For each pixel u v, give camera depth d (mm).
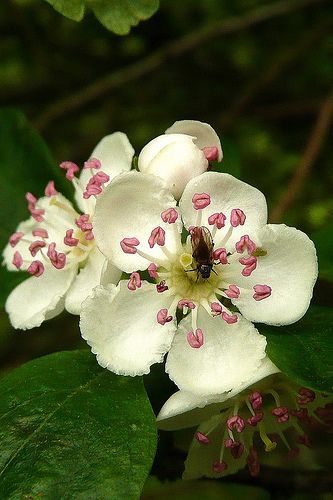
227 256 103
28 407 101
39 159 129
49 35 186
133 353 101
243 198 102
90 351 106
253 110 177
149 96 192
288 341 102
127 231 103
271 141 193
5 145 129
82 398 101
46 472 96
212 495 155
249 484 119
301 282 101
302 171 138
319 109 163
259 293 100
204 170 106
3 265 122
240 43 195
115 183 101
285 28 195
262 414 105
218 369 101
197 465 111
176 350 102
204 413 105
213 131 107
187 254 104
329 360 99
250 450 109
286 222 162
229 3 197
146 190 102
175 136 106
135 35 192
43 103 191
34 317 109
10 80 202
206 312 103
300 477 120
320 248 115
